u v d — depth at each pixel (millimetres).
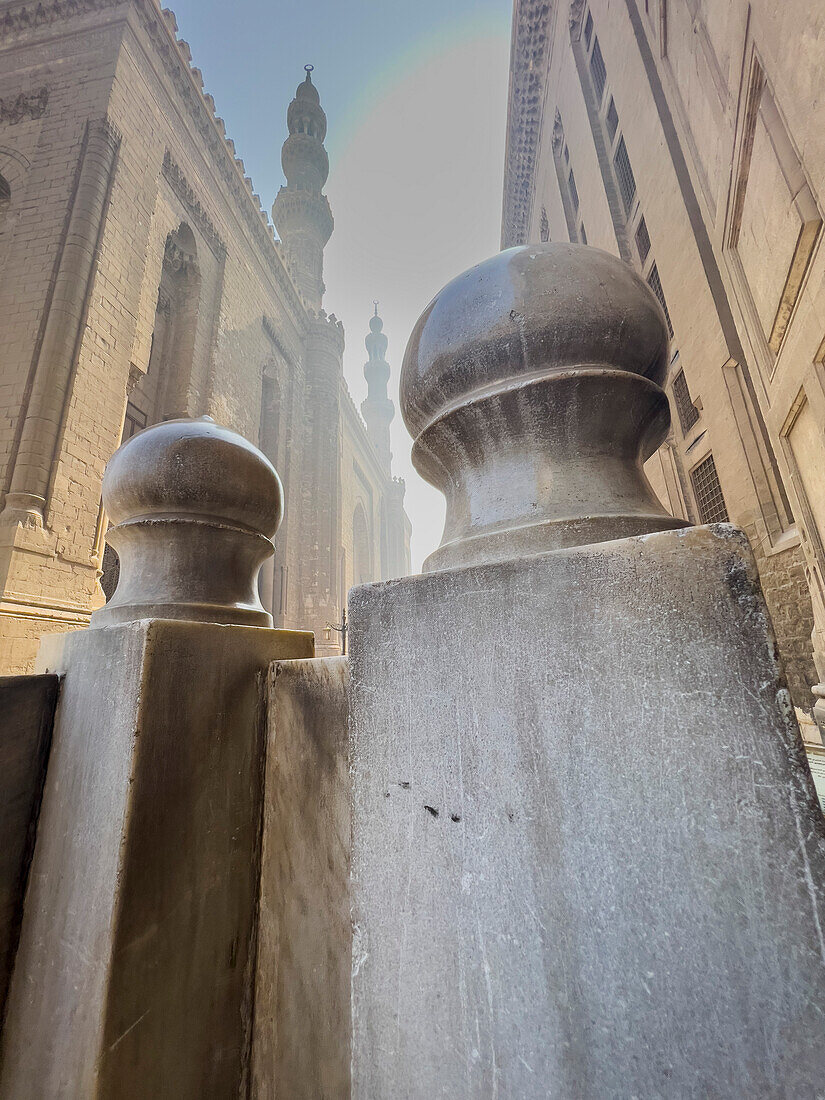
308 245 22281
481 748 521
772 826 397
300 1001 768
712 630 443
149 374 10234
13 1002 850
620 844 441
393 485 36625
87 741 877
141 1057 704
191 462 1105
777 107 3559
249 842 922
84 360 7152
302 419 17125
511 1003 460
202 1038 791
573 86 10977
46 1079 734
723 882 403
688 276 6629
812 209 3355
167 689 824
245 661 973
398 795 564
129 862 730
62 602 6422
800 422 4285
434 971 506
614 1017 417
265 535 1239
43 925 849
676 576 463
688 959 403
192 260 11148
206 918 828
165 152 9922
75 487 6824
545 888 464
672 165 6656
